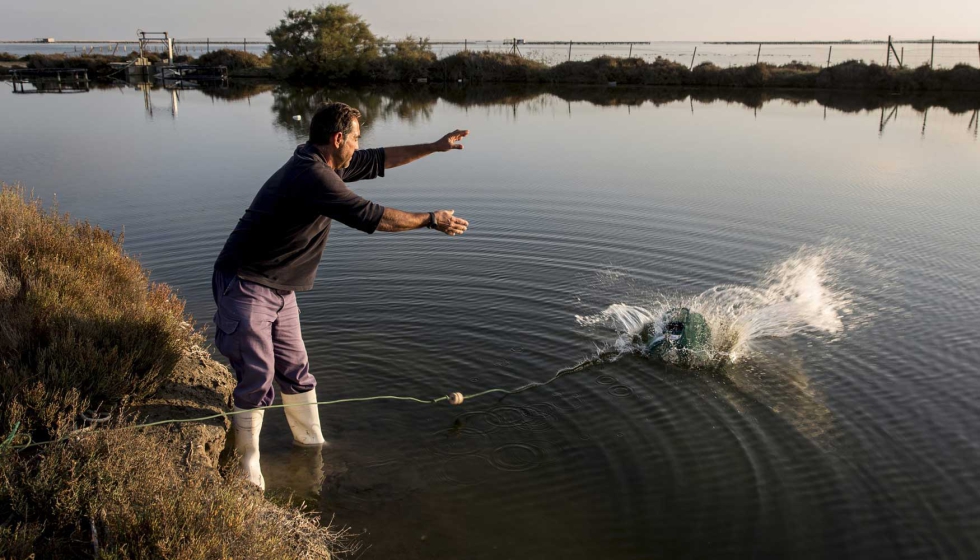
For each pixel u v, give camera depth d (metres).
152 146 17.42
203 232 9.54
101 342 4.70
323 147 4.07
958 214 10.91
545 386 5.71
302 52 48.47
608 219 10.48
